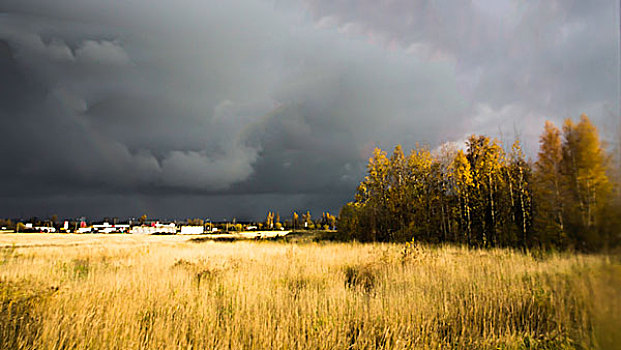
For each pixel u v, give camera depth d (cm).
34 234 8288
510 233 1958
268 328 538
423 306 630
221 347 489
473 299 665
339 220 3556
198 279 982
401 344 501
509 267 892
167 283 813
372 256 1269
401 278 852
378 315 593
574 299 398
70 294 674
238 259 1335
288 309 618
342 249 1766
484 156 2692
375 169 3438
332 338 512
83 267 1236
